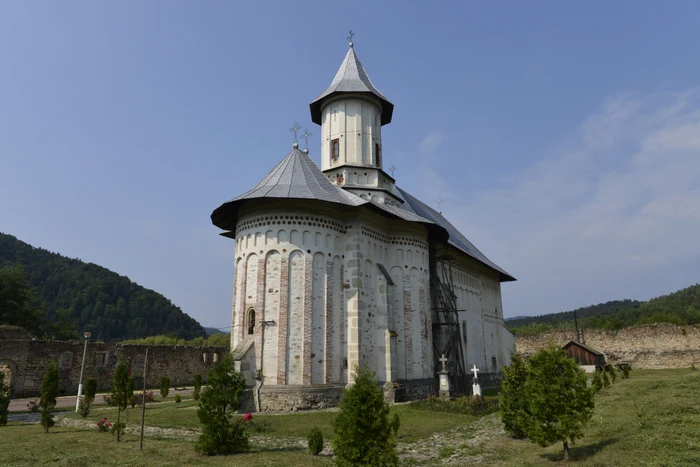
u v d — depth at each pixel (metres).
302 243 24.06
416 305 28.84
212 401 13.95
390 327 26.36
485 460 12.57
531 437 12.60
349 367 24.11
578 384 12.41
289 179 25.61
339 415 10.83
